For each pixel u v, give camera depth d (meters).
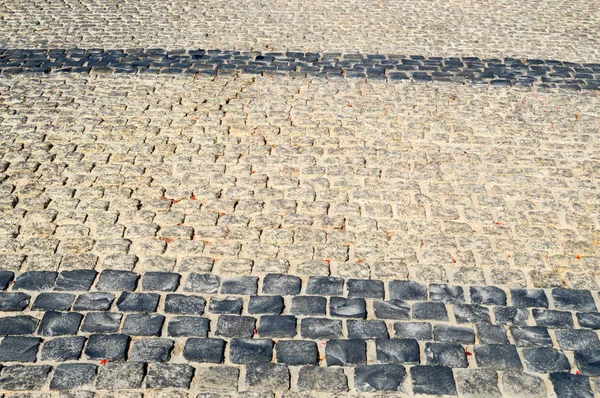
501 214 5.25
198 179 5.63
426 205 5.34
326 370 3.83
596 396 3.69
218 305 4.29
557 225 5.14
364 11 10.24
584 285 4.52
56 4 10.32
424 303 4.34
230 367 3.83
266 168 5.82
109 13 9.92
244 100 7.09
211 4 10.45
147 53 8.35
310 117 6.74
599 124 6.77
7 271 4.50
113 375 3.75
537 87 7.61
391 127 6.57
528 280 4.55
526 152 6.18
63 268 4.55
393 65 8.12
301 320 4.19
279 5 10.44
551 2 10.98
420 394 3.69
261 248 4.80
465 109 7.00
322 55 8.38
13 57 8.11
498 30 9.52
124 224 5.03
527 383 3.77
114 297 4.32
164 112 6.79
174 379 3.74
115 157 5.94
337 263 4.67
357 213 5.21
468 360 3.92
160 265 4.61
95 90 7.27
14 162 5.80
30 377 3.72
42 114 6.68
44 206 5.20
